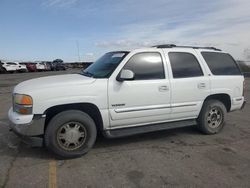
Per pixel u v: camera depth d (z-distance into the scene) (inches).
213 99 252.2
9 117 195.5
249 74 967.0
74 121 191.9
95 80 198.8
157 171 173.6
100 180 161.8
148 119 217.5
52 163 185.8
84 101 192.5
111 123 204.5
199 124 248.8
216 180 161.6
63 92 187.8
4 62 1545.3
